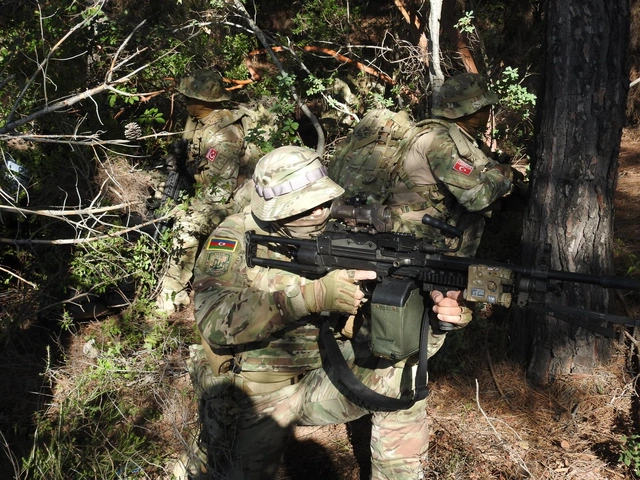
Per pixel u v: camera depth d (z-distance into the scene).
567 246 4.43
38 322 5.46
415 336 2.91
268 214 2.92
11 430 4.18
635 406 4.21
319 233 3.06
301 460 3.98
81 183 5.93
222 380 3.18
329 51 8.38
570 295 4.43
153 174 6.54
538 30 8.75
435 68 6.63
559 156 4.39
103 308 5.56
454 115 4.42
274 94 8.02
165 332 5.27
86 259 5.34
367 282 2.96
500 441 3.96
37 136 4.02
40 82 5.70
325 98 7.69
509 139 8.14
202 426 3.36
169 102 7.75
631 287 2.50
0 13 5.82
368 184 4.41
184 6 7.14
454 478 3.65
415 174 4.34
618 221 7.08
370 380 3.18
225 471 3.26
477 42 7.79
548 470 3.73
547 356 4.53
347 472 3.88
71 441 3.75
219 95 5.59
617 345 4.70
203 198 5.55
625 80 4.32
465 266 2.75
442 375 4.64
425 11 7.47
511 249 5.93
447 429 4.11
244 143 5.70
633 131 10.54
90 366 4.84
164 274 5.64
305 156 2.96
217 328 2.90
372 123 4.52
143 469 3.70
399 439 3.28
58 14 5.52
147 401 4.45
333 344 3.08
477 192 4.16
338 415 3.21
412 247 2.85
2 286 5.63
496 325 5.11
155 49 6.46
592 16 4.20
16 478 3.42
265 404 3.19
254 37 8.75
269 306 2.86
